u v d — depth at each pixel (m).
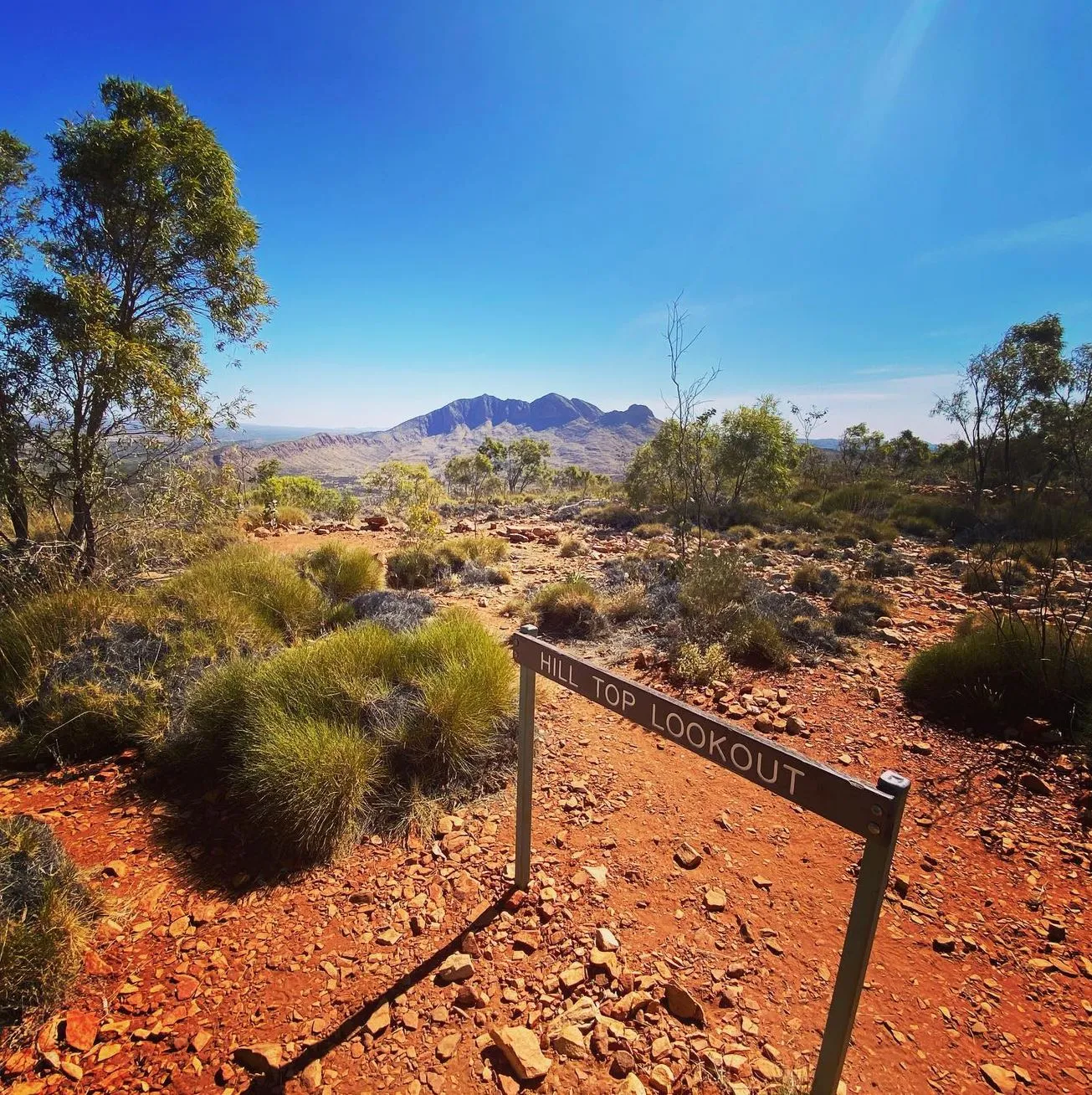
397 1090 1.95
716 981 2.41
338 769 3.26
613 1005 2.26
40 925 2.34
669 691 5.21
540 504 21.97
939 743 4.37
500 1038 2.06
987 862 3.20
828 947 2.62
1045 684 4.49
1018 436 15.77
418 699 4.02
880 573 9.83
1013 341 15.11
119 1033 2.14
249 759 3.41
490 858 3.12
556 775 3.93
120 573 6.87
